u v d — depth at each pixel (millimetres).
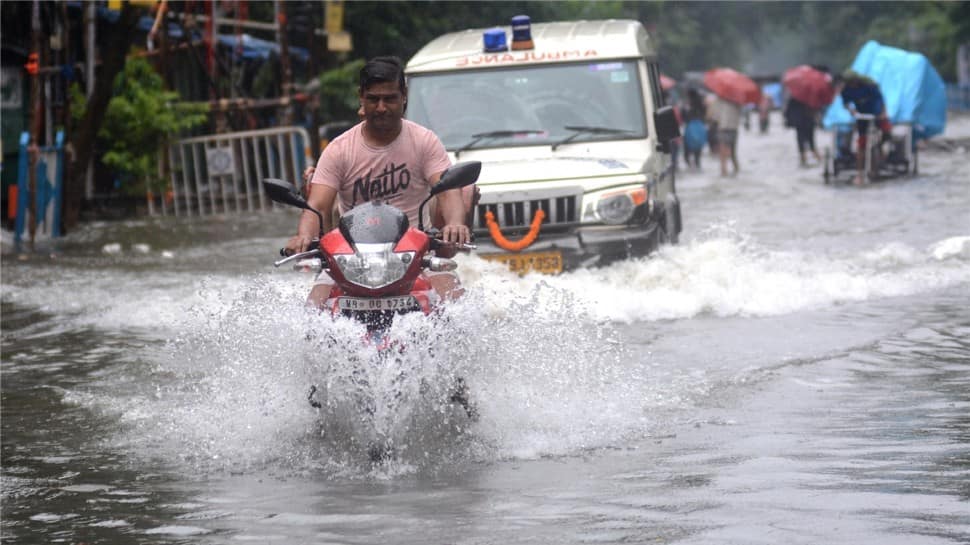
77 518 11391
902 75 55812
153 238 39531
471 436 13734
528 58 27531
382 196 14344
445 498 11492
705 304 22578
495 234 24828
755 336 19969
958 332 19859
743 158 81062
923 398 15273
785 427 13953
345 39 54000
